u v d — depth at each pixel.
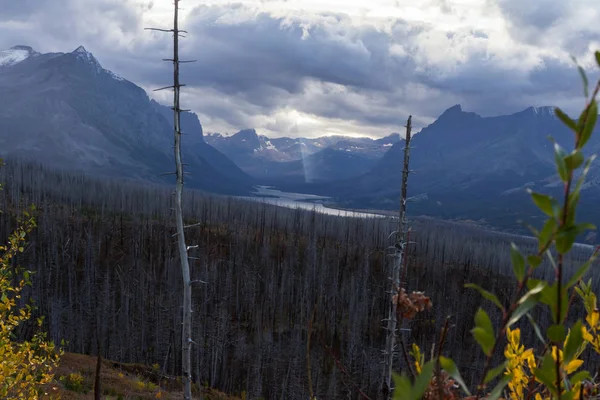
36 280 83.06
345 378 1.92
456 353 47.88
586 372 1.34
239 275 107.12
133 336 77.50
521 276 1.16
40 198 133.38
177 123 17.20
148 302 90.69
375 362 66.50
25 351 9.91
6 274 10.28
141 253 111.12
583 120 1.07
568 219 1.08
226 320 82.12
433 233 149.50
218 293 97.19
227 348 79.62
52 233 105.00
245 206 171.50
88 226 119.94
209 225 132.88
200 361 72.31
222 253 118.50
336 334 86.19
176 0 16.08
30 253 93.38
